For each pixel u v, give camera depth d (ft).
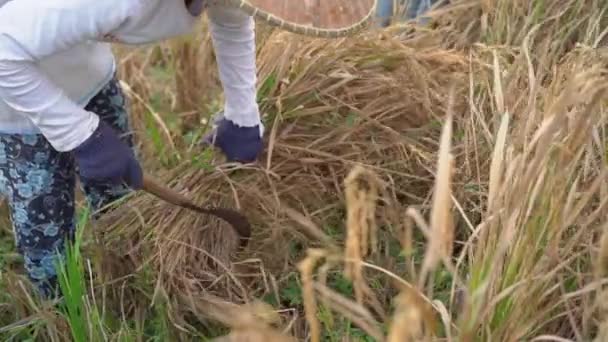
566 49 9.72
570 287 6.56
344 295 7.55
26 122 7.02
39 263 7.75
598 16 9.66
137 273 7.95
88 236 8.26
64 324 7.55
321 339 7.01
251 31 7.17
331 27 6.21
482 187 7.96
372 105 8.99
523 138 6.66
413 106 9.04
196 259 8.13
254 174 8.57
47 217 7.51
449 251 5.46
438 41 9.95
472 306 5.56
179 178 8.65
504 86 8.44
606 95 6.61
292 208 8.63
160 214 8.30
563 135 6.55
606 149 6.99
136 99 10.82
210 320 7.63
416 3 10.85
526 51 8.38
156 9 6.22
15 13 6.03
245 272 8.15
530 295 6.08
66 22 5.98
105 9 5.98
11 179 7.36
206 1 6.50
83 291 7.31
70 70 6.97
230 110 7.52
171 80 11.57
